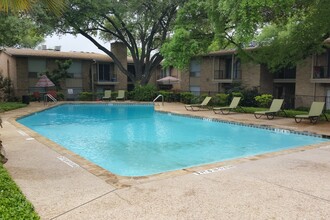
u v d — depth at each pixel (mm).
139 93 28234
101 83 32531
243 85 24609
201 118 15977
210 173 5602
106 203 4172
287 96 23797
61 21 25656
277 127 12102
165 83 35062
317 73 20328
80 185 4906
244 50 19016
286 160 6602
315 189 4762
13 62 28062
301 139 10984
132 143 10711
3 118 14445
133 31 30750
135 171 7418
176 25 21438
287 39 15648
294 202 4227
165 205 4109
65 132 13008
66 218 3711
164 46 21438
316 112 13141
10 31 17766
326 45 16719
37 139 8930
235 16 13125
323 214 3834
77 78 31312
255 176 5430
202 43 20594
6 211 2996
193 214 3834
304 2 13758
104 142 10875
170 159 8555
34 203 4164
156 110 19703
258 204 4156
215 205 4117
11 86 27547
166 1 25906
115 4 26094
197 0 20141
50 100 27266
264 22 16156
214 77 27422
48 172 5641
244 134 12234
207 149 9773
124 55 33531
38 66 28891
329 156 6984
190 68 30141
